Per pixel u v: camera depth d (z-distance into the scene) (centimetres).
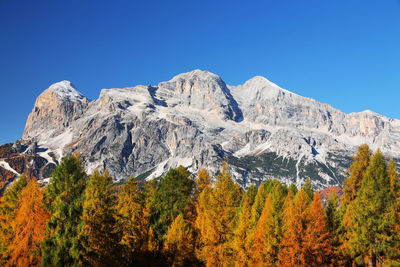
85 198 3581
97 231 3541
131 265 4288
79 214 3462
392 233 3744
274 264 4091
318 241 3950
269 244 4134
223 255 4253
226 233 4400
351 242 3981
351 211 4325
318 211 4162
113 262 3659
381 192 3884
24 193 3903
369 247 3841
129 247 4438
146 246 4575
